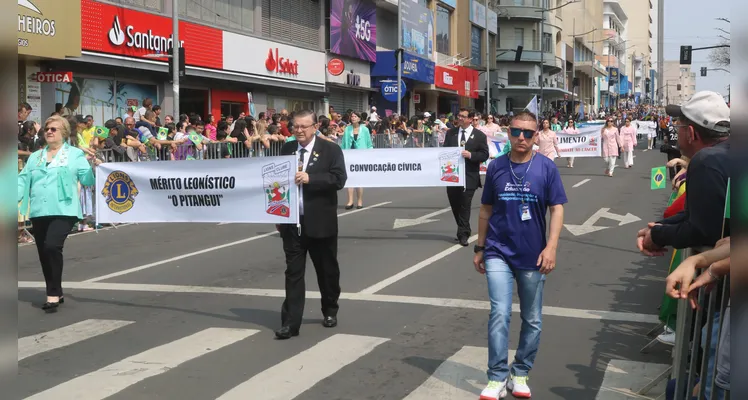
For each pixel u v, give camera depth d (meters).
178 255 11.13
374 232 13.14
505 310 5.18
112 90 20.30
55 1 16.62
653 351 6.41
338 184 6.90
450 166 11.73
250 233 13.32
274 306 8.03
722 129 3.92
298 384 5.56
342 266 10.09
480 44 55.78
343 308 7.89
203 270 9.98
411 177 12.30
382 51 36.88
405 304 8.02
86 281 9.38
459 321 7.35
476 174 11.75
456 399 5.28
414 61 37.94
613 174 25.00
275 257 10.86
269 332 6.99
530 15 66.56
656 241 3.83
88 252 11.54
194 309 7.91
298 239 6.88
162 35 21.31
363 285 8.93
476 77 51.19
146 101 17.41
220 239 12.66
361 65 35.81
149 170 7.91
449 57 47.19
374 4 36.44
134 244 12.27
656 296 8.39
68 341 6.73
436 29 44.78
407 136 27.52
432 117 36.62
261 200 7.16
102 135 14.38
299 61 29.78
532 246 5.16
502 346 5.15
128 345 6.61
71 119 13.33
